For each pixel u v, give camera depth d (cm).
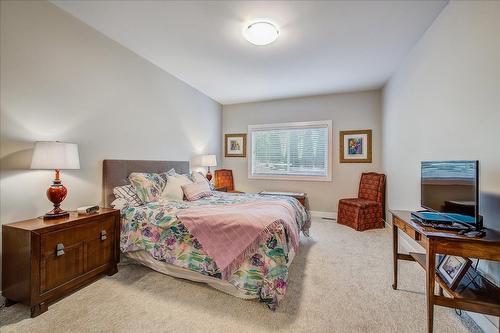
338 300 179
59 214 191
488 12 154
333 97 459
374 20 226
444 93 208
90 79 244
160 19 228
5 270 170
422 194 179
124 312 164
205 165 421
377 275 219
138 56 303
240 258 179
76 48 229
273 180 503
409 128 288
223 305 172
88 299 179
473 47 169
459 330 146
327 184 462
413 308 169
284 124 494
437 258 172
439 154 217
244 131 528
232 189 519
